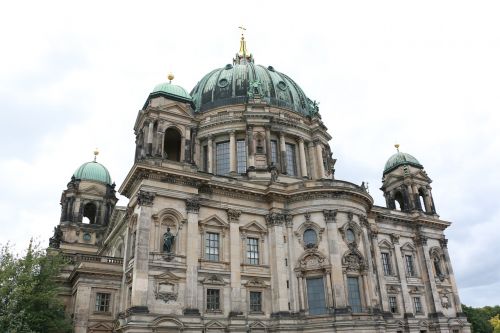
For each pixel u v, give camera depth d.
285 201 61.19
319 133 79.00
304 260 57.28
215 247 55.25
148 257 48.47
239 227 57.41
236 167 72.19
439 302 75.56
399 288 72.62
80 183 96.00
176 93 59.75
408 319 70.88
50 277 54.62
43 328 51.53
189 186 54.47
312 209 59.31
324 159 80.00
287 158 76.06
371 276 58.22
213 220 55.88
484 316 146.88
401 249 76.69
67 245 88.88
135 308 45.59
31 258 51.88
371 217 73.94
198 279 51.56
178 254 50.69
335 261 55.62
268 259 58.03
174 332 46.62
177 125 57.56
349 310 53.34
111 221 76.81
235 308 52.50
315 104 83.12
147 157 53.41
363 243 60.06
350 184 62.53
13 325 45.16
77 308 56.47
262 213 60.00
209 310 51.00
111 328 57.22
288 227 59.66
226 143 75.62
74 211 93.00
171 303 48.19
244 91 80.06
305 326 53.81
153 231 50.25
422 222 80.31
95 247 90.81
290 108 79.81
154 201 51.44
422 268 77.62
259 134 73.00
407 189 84.00
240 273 54.88
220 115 76.56
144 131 56.91
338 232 58.06
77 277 59.25
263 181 63.94
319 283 56.06
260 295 55.84
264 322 54.00
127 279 52.06
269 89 81.19
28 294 48.94
